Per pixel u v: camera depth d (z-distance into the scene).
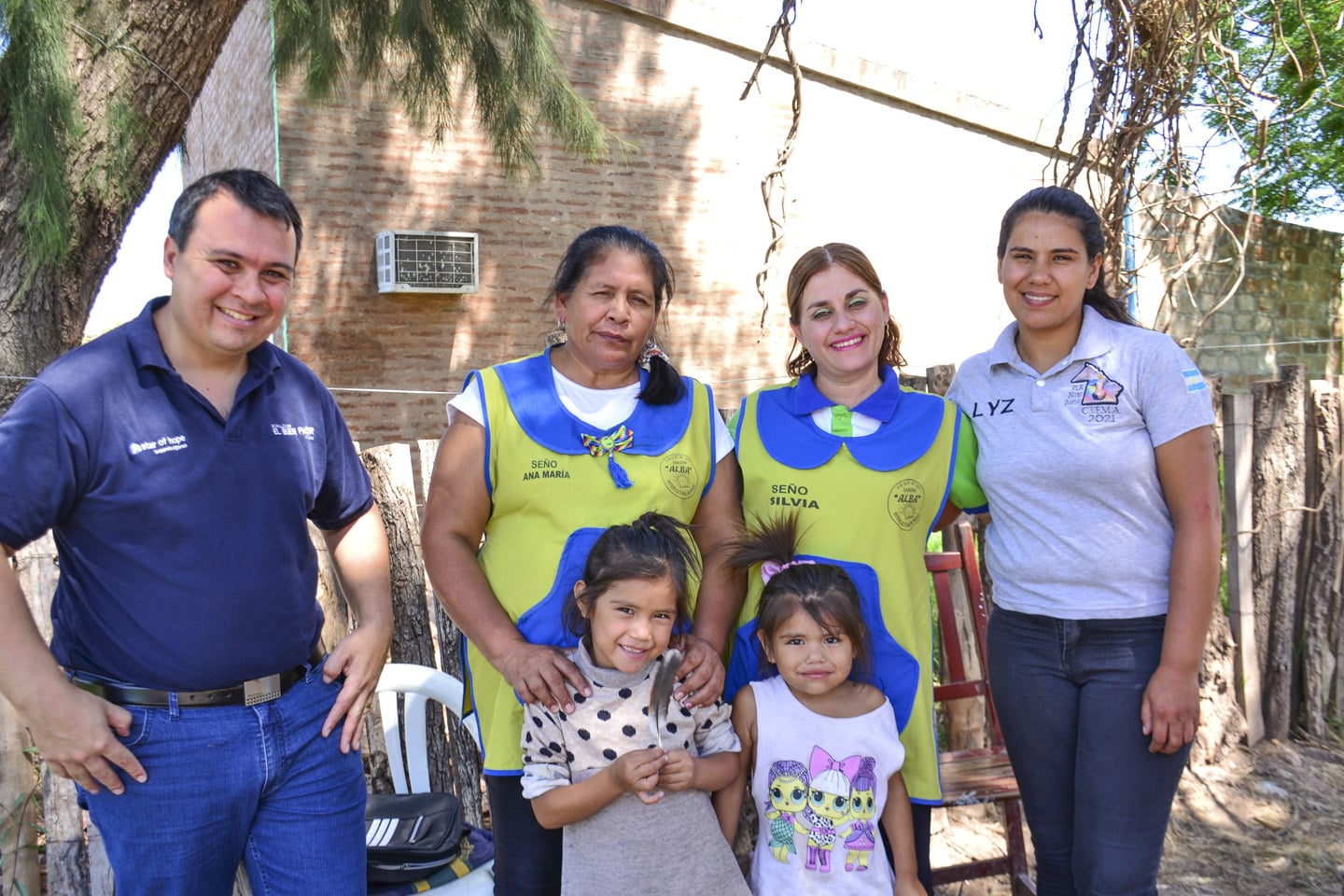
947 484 2.60
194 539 2.03
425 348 8.33
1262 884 3.57
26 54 3.34
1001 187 10.88
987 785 3.24
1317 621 4.55
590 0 8.82
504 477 2.39
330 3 5.01
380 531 2.51
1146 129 4.07
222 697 2.09
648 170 9.14
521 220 8.60
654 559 2.18
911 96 10.18
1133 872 2.38
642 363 2.53
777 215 9.70
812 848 2.38
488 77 5.29
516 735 2.35
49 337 3.75
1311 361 11.72
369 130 8.05
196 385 2.09
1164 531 2.43
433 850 2.61
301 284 7.95
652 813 2.24
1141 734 2.39
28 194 3.52
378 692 3.13
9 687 1.89
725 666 2.64
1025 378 2.56
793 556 2.49
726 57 9.42
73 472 1.95
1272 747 4.47
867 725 2.42
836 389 2.64
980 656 3.64
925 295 10.55
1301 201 10.75
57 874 2.85
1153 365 2.39
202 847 2.10
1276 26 4.50
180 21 3.62
